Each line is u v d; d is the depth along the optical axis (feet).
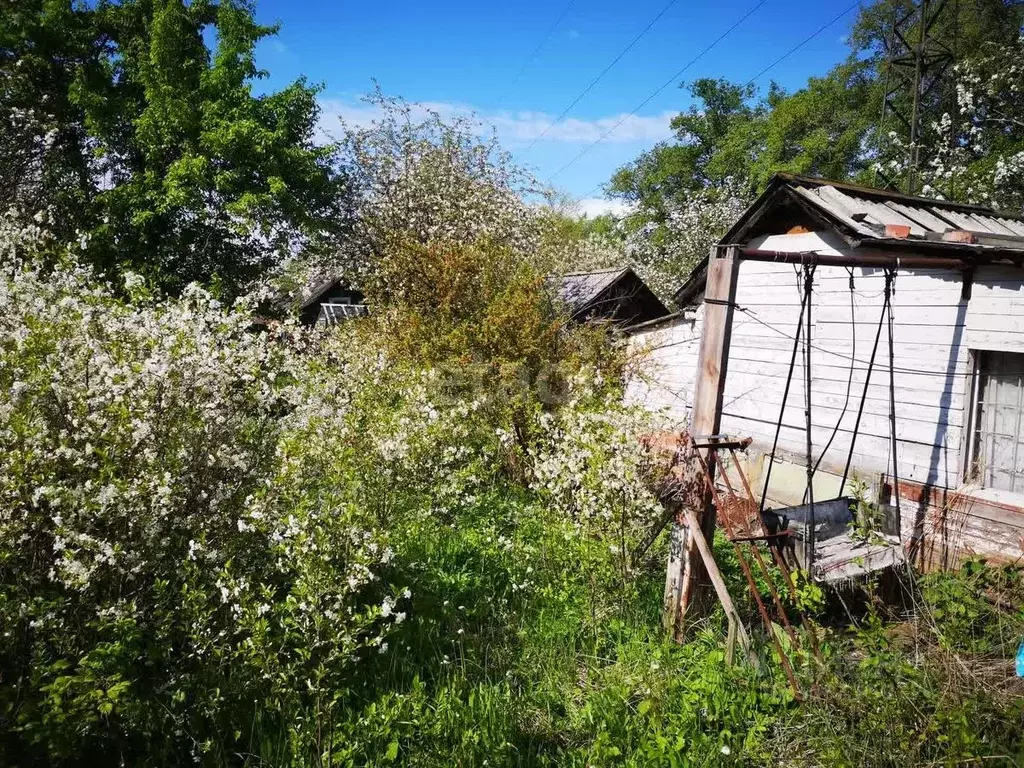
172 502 13.34
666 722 14.05
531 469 29.25
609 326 43.80
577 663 16.75
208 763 11.87
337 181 72.08
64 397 13.79
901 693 13.17
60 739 10.75
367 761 12.40
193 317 16.79
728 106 133.08
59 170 58.08
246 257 67.82
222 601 12.60
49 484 12.24
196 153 61.67
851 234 22.34
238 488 15.15
